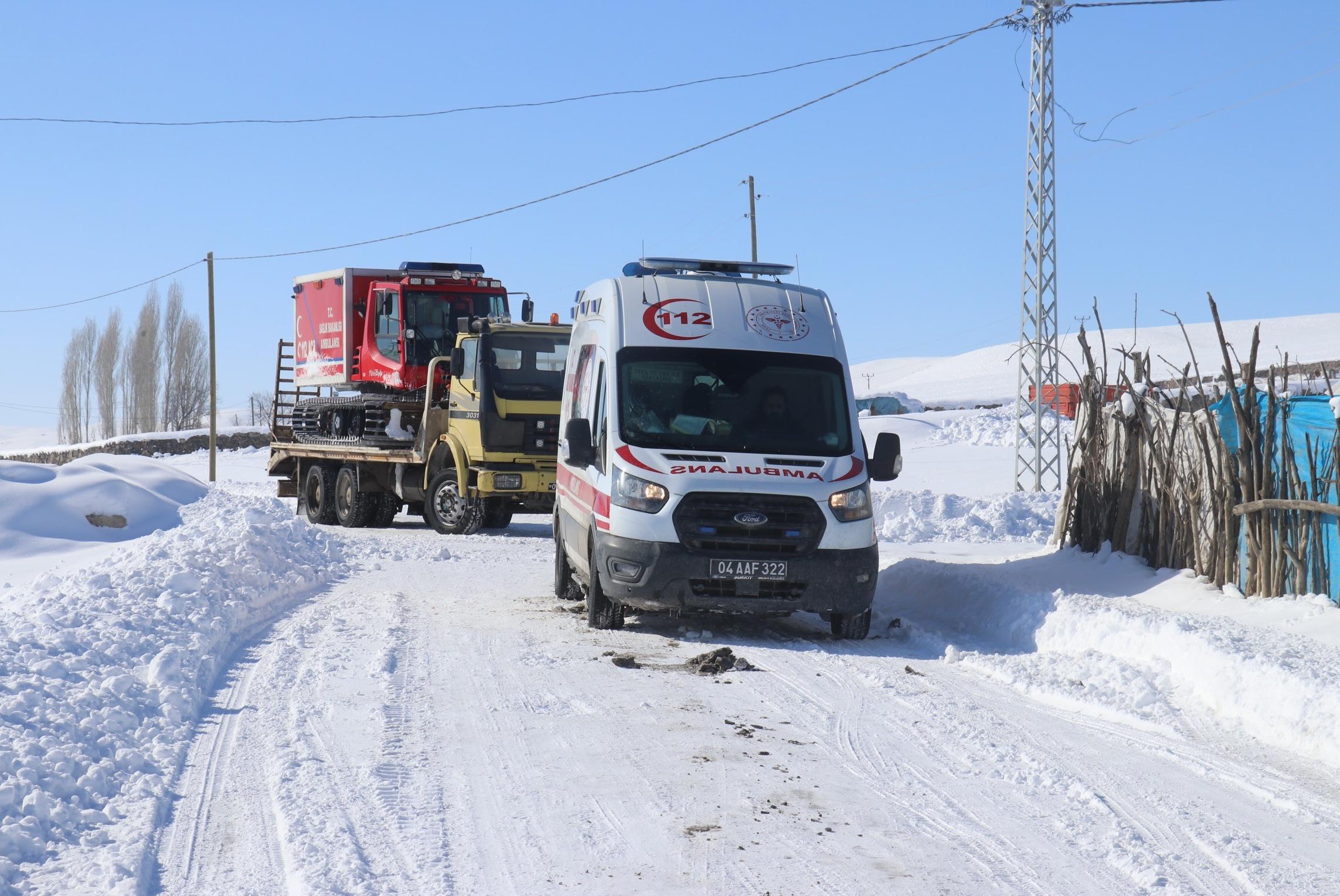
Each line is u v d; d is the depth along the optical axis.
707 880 4.52
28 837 4.64
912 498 21.20
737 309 10.65
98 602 9.05
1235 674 7.11
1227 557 9.41
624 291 10.66
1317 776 5.92
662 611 11.17
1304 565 8.66
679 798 5.51
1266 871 4.64
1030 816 5.33
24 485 16.09
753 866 4.67
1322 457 8.56
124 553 11.98
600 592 10.01
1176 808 5.43
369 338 21.91
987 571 11.44
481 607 11.40
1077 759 6.20
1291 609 8.38
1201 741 6.55
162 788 5.46
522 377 18.36
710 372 10.20
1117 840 4.97
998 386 105.88
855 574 9.54
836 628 10.03
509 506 19.28
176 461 54.97
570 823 5.15
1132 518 11.13
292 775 5.73
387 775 5.77
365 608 11.09
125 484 16.81
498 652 8.93
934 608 11.27
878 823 5.20
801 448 9.91
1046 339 25.70
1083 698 7.41
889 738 6.63
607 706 7.27
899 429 44.25
